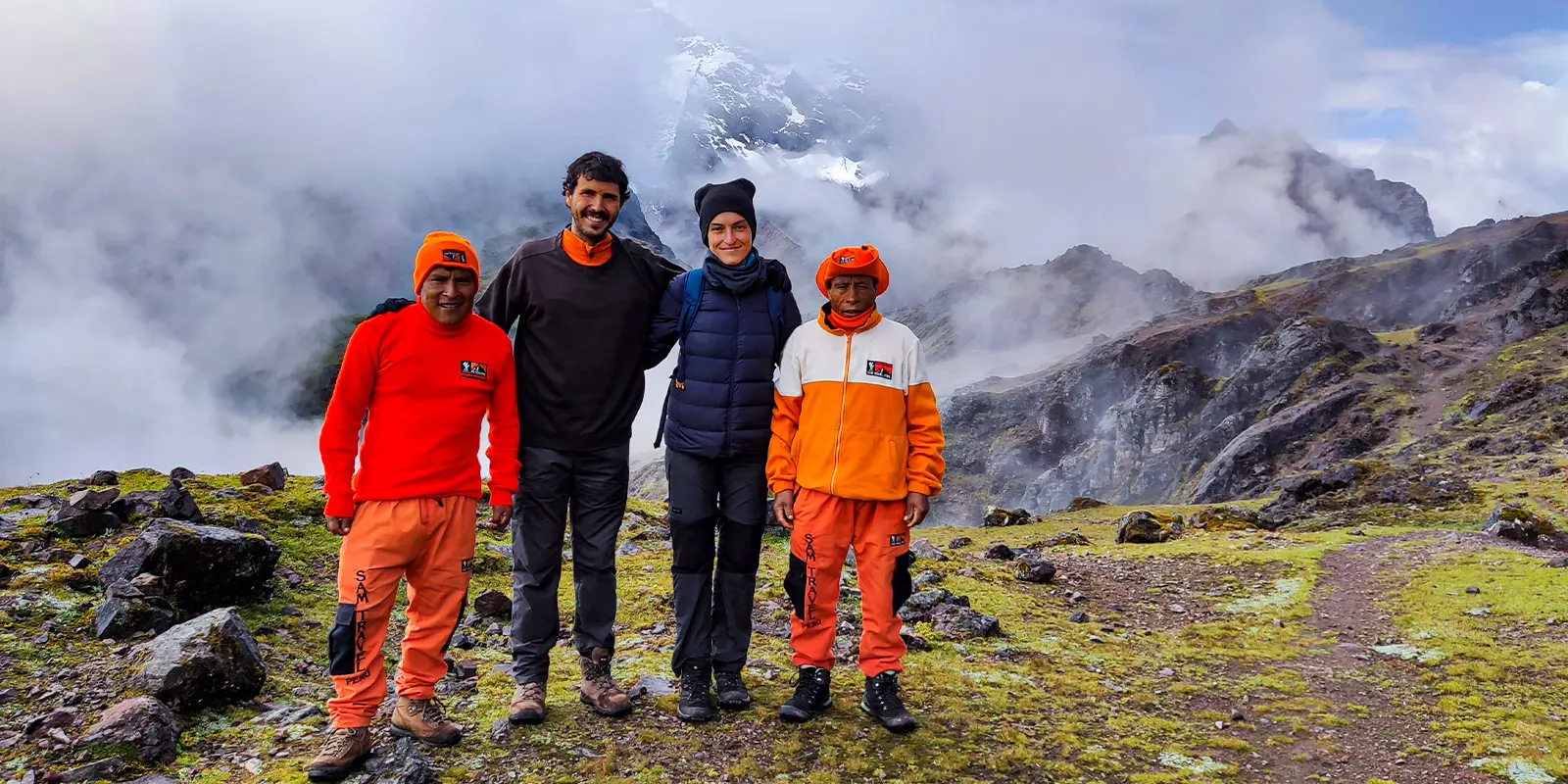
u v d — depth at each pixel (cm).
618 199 516
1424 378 15638
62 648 583
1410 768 570
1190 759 563
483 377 480
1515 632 1013
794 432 550
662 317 546
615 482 545
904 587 556
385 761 452
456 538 480
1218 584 1423
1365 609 1213
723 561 564
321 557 922
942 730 562
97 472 1131
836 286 536
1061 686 718
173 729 478
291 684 598
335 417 455
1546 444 8075
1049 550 2020
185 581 689
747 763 488
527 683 526
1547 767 561
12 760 440
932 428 544
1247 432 16050
